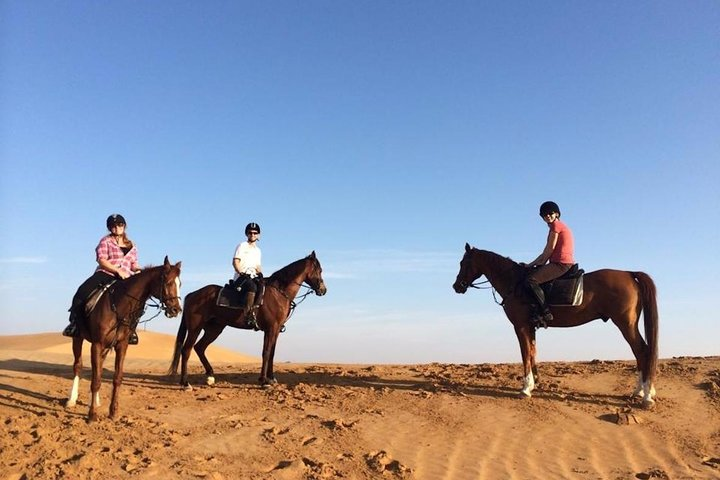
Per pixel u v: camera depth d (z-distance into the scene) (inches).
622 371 538.6
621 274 442.9
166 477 320.8
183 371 513.3
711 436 394.0
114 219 413.4
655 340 432.5
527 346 465.4
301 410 439.2
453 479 337.1
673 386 488.1
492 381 520.1
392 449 373.7
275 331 519.2
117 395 399.5
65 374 557.9
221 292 503.8
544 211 455.5
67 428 377.4
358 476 334.3
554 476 342.6
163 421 409.4
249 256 522.3
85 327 404.2
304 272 527.5
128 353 1138.0
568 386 494.6
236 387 513.7
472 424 413.1
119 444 357.4
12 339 1238.9
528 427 407.5
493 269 480.1
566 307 444.8
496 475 343.0
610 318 442.9
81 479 311.7
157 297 391.9
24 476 312.8
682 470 348.2
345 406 448.5
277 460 351.3
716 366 539.5
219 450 362.6
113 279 407.5
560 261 449.4
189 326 512.4
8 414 403.2
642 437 391.9
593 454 370.6
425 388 500.7
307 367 638.5
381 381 534.6
